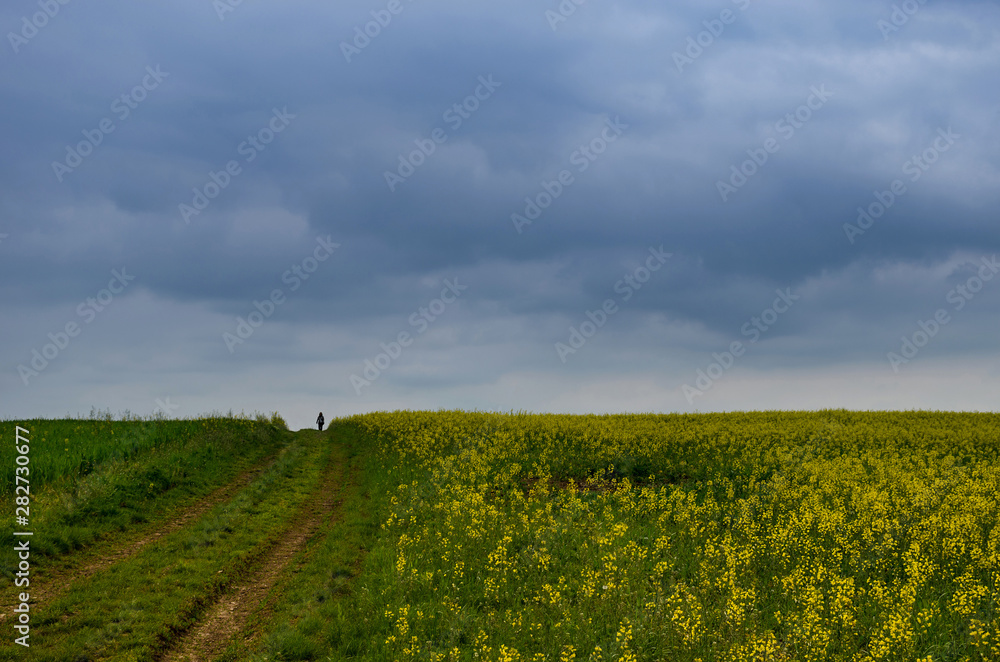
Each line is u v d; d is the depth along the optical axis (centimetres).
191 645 1125
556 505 2030
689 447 2978
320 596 1327
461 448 3095
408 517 1934
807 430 3638
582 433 3375
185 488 2256
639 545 1561
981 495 1989
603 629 1077
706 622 1049
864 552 1413
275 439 4103
